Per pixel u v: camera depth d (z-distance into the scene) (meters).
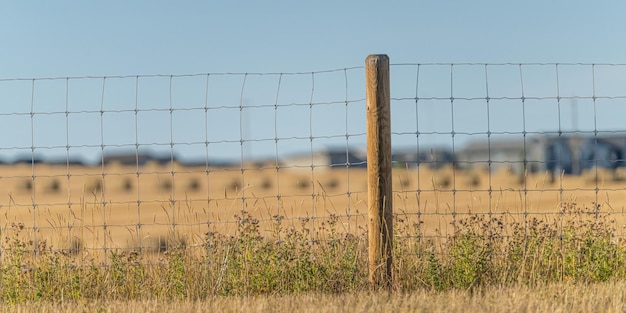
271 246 35.78
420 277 35.09
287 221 36.09
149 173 36.50
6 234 36.31
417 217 35.88
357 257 35.34
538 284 33.62
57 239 37.09
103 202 36.44
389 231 34.78
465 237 35.47
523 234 36.06
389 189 34.75
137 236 36.56
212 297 34.12
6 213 36.56
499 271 35.34
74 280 35.66
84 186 36.62
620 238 36.44
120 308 32.81
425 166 35.97
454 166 35.94
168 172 36.50
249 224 35.91
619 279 35.25
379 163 34.69
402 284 34.88
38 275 35.69
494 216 36.03
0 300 35.25
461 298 31.95
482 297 32.47
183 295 34.88
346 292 34.16
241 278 35.22
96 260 36.41
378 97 34.62
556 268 35.78
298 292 34.25
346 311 30.33
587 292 32.38
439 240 35.78
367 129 34.84
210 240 35.88
